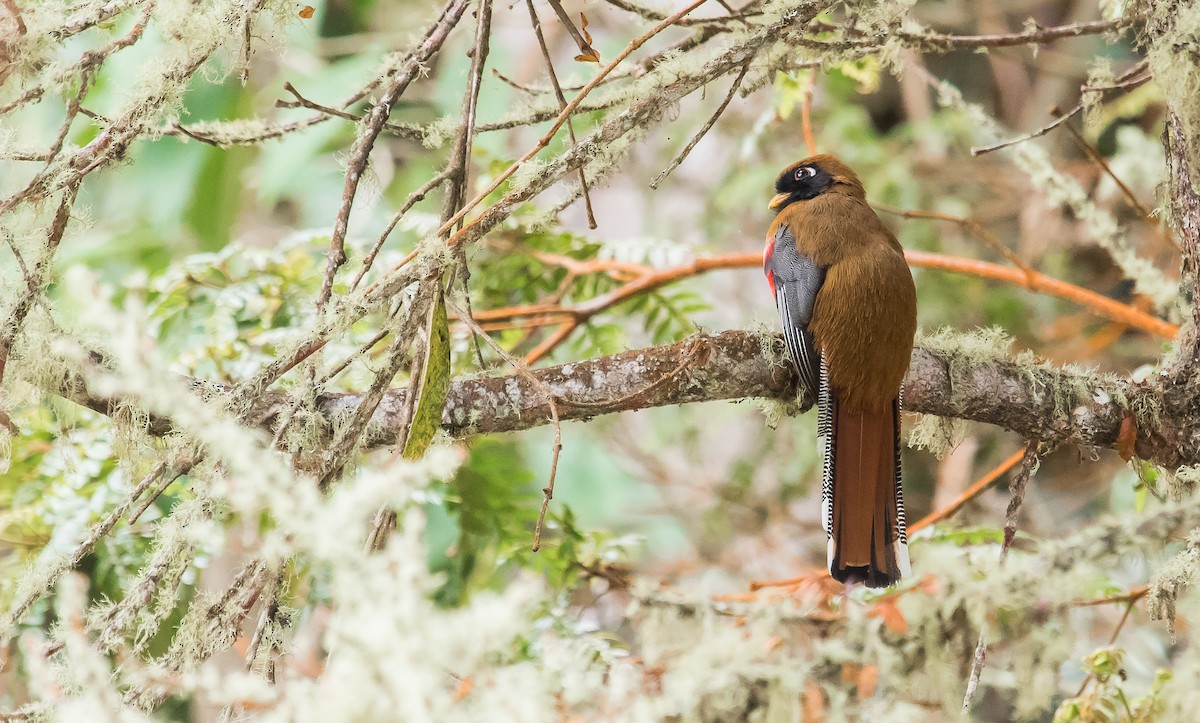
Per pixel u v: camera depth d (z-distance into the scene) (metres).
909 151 13.84
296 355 5.29
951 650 5.52
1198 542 5.62
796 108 13.80
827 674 5.48
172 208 12.70
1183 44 5.91
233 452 3.69
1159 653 8.77
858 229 7.43
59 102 11.09
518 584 4.00
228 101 12.27
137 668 4.79
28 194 5.34
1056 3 14.85
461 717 3.68
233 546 8.05
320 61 13.59
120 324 3.74
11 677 6.95
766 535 12.73
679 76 5.96
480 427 6.58
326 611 7.41
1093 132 7.30
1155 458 6.86
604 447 13.27
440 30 5.78
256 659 4.99
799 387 7.13
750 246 13.93
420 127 6.59
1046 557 5.37
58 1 5.50
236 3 5.56
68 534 7.89
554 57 13.90
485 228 5.54
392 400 6.34
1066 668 7.60
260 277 9.52
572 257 10.34
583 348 10.75
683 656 5.43
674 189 14.60
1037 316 13.08
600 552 8.33
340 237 5.45
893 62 6.96
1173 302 8.52
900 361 6.98
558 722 4.61
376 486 3.62
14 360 5.76
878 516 6.99
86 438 8.14
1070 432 6.87
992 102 14.75
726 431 14.22
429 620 3.56
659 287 9.83
